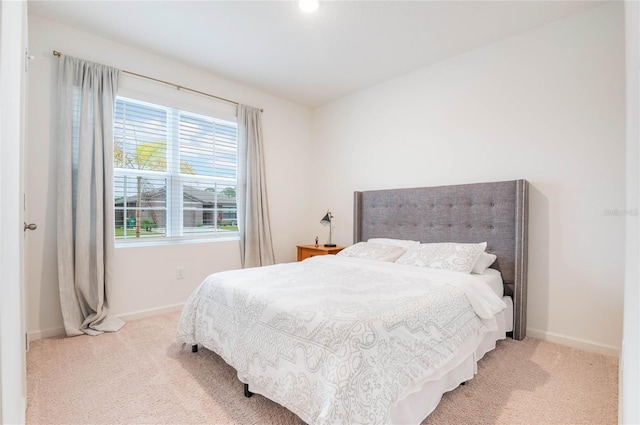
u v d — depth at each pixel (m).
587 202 2.29
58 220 2.43
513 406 1.59
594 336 2.25
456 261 2.34
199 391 1.72
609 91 2.21
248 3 2.22
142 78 2.91
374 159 3.68
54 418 1.49
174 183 3.18
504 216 2.55
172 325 2.72
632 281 0.85
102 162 2.62
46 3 2.23
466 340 1.72
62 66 2.46
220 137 3.54
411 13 2.32
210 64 3.17
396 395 1.22
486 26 2.49
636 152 0.84
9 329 0.93
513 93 2.63
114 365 2.00
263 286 1.88
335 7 2.26
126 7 2.28
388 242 3.20
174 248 3.14
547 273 2.46
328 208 4.22
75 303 2.49
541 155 2.49
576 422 1.47
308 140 4.41
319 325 1.33
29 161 2.36
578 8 2.26
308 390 1.25
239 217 3.62
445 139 3.05
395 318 1.38
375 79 3.50
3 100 0.83
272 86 3.72
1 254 0.81
